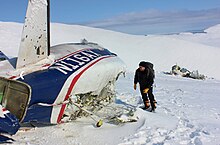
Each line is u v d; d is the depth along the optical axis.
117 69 6.69
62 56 5.61
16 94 4.45
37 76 4.77
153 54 37.62
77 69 5.38
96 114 6.31
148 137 5.00
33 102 4.53
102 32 47.00
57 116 5.05
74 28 46.53
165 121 6.00
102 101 6.77
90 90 5.71
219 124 6.14
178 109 7.38
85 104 5.93
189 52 41.06
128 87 10.62
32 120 4.72
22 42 4.82
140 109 6.52
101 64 6.00
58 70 5.11
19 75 4.64
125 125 5.62
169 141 4.82
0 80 4.62
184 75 22.19
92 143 4.68
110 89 6.91
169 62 35.50
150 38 45.03
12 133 4.05
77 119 5.83
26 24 4.82
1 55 5.46
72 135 4.96
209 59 40.03
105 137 4.95
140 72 6.96
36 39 5.02
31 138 4.71
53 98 4.83
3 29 32.69
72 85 5.12
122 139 4.87
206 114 7.05
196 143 4.80
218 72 36.00
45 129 5.16
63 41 33.84
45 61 5.19
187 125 5.90
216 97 10.20
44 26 5.08
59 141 4.68
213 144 4.79
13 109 4.43
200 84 15.82
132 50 38.31
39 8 4.96
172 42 43.88
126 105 7.35
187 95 10.07
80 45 6.48
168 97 9.37
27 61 4.94
